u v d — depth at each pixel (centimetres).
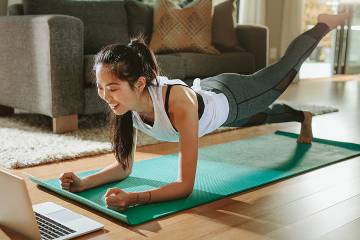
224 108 196
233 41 391
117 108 160
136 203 156
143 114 173
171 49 374
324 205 164
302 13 588
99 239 133
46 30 267
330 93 483
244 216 153
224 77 209
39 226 138
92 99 287
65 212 150
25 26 285
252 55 390
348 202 167
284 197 172
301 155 230
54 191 174
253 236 137
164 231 140
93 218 150
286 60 228
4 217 133
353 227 144
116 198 151
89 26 351
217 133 284
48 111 274
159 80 171
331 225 146
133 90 156
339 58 687
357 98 448
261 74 219
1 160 211
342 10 253
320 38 239
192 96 170
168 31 376
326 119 337
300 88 523
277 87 222
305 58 236
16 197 123
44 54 271
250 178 191
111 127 180
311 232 140
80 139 257
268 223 147
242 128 300
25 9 327
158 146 250
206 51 379
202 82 207
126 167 186
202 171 202
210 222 147
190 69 341
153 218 148
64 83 273
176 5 396
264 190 180
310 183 189
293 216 153
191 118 163
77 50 276
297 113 252
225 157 226
